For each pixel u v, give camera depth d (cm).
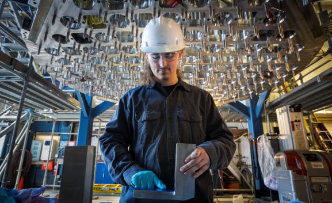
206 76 229
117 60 195
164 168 79
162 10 120
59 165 599
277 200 322
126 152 84
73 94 462
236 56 183
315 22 135
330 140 408
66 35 145
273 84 256
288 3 116
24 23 142
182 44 100
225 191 486
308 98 316
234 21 131
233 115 557
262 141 289
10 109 371
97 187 431
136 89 100
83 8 118
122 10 120
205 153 68
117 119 95
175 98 91
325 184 176
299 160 186
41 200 154
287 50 170
